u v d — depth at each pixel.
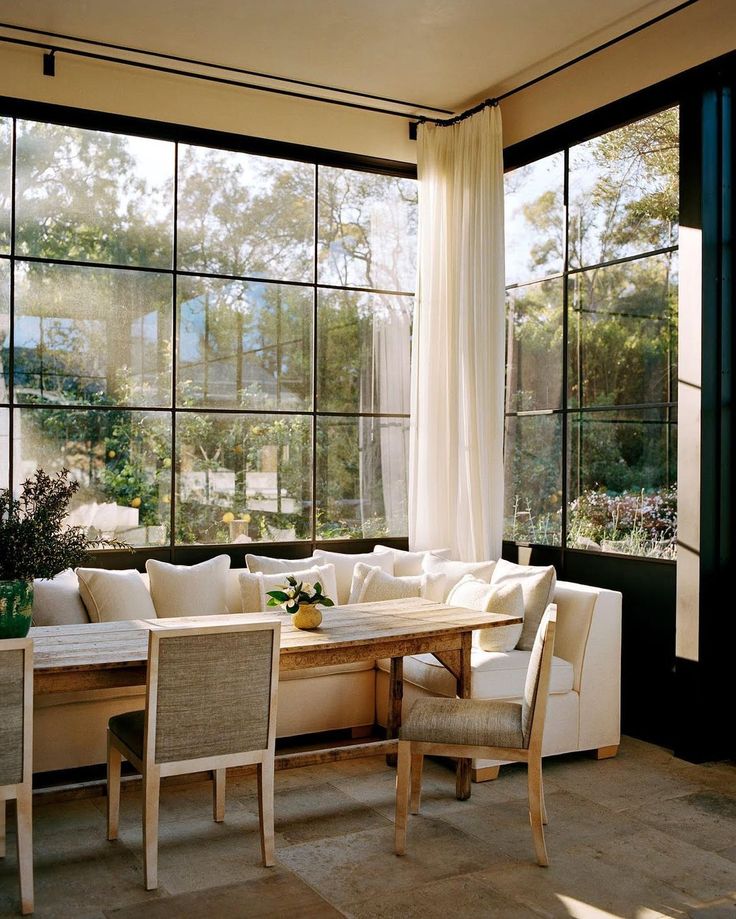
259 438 5.83
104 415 5.37
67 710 4.22
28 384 5.19
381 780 4.32
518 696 4.38
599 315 5.30
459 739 3.42
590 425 5.36
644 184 5.01
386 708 4.95
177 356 5.57
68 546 3.63
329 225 6.07
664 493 4.89
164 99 5.48
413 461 6.10
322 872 3.28
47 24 4.83
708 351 4.57
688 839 3.63
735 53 4.44
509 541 5.98
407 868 3.32
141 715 3.50
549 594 4.63
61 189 5.26
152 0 4.56
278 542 5.86
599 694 4.63
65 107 5.22
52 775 4.39
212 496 5.67
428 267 6.07
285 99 5.84
